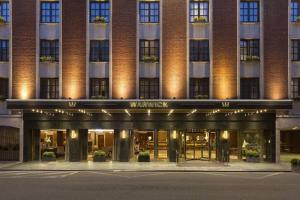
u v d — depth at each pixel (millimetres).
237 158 36469
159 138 36094
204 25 35375
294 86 35250
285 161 35625
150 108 31703
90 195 18281
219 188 20562
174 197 17766
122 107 31750
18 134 35625
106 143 36656
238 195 18406
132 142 36062
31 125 35750
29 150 35938
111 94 34969
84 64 35281
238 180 24000
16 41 35500
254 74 35281
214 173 28047
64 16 35531
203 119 35594
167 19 35375
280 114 34906
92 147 36750
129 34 35312
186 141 36000
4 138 35875
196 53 35375
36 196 18062
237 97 34875
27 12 35656
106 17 35625
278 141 34969
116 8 35469
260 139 36062
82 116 35719
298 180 24094
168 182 22891
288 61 35125
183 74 35062
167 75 35094
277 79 35094
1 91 35656
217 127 35531
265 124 35406
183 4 35406
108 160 36188
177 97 34969
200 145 35938
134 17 35375
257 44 35500
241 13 35531
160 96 34969
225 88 35000
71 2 35594
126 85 35062
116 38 35312
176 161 35031
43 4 35781
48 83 35469
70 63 35281
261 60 35156
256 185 21766
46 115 35656
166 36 35281
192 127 35594
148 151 35875
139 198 17500
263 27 35312
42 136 36594
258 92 35188
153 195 18297
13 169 29672
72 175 26453
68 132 35812
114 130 35844
